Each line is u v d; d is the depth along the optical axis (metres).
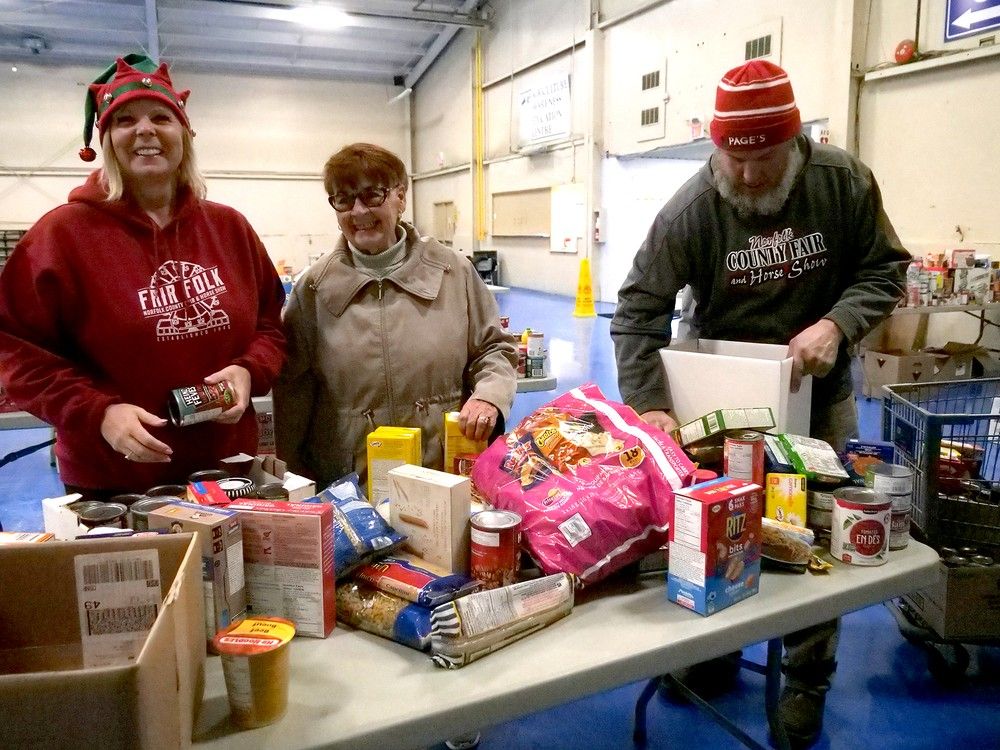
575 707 2.12
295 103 15.70
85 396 1.41
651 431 1.31
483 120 13.62
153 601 0.90
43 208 14.03
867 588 1.24
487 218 13.91
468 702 0.93
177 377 1.57
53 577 0.88
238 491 1.23
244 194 15.59
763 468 1.35
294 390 1.94
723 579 1.14
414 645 1.05
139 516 1.11
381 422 1.86
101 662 0.90
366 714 0.91
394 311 1.84
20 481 4.27
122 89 1.46
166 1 11.78
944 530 2.18
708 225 1.86
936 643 2.21
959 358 5.33
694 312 2.08
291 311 1.90
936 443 2.02
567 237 11.22
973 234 5.54
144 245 1.54
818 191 1.79
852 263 1.88
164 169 1.52
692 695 1.72
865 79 6.16
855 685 2.20
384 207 1.77
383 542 1.17
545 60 11.35
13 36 13.13
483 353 1.96
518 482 1.29
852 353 2.00
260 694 0.88
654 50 8.91
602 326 8.48
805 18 6.64
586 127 10.37
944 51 5.56
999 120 5.29
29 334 1.48
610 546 1.19
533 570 1.23
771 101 1.58
